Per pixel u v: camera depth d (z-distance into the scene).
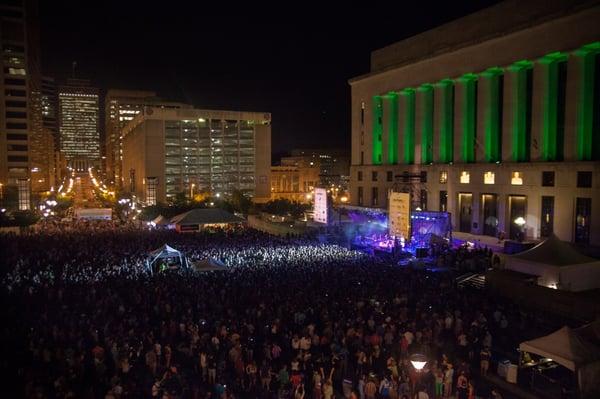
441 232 53.78
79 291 33.69
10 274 39.19
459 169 67.06
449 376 20.70
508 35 59.66
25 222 74.75
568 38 52.81
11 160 135.25
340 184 186.00
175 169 157.62
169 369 21.86
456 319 26.56
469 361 24.25
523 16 59.72
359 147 90.88
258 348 24.97
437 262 45.06
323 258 44.34
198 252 48.09
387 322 25.80
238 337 23.73
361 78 88.75
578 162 51.66
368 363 23.03
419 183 72.44
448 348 25.19
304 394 20.80
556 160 56.84
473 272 40.84
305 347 23.73
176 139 157.50
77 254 47.47
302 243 55.00
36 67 167.38
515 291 33.84
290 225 71.69
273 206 100.81
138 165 169.75
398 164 79.56
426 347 23.67
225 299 30.94
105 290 33.47
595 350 20.53
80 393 19.95
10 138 135.00
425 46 76.25
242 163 165.75
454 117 69.25
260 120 167.12
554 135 57.66
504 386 22.17
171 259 42.84
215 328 25.73
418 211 56.03
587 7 50.09
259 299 30.25
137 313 28.97
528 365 22.47
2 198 106.19
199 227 68.50
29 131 139.00
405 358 22.09
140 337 25.58
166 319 28.27
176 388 21.03
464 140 68.25
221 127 162.75
